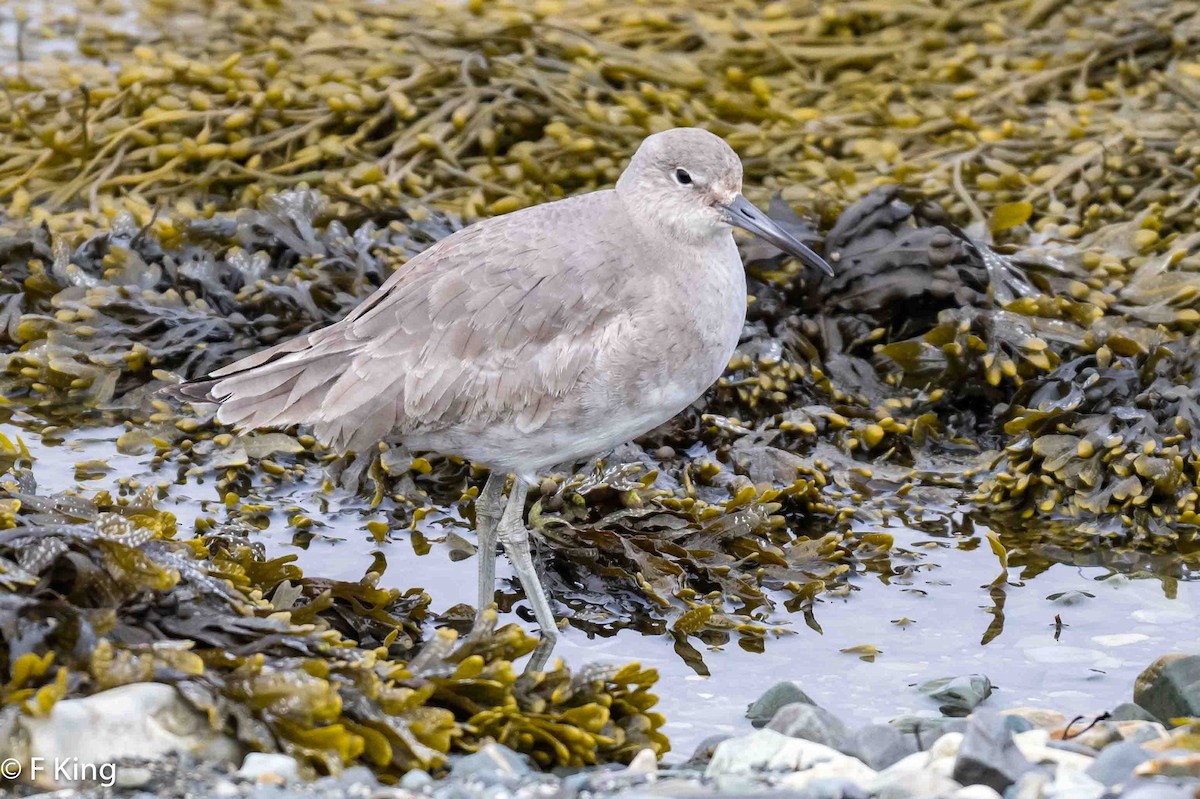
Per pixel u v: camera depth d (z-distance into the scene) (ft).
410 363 32.35
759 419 42.39
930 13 61.72
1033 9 61.46
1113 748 26.37
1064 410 39.55
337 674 26.40
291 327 43.68
